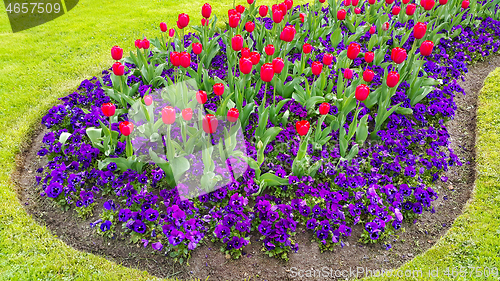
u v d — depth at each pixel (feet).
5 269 10.64
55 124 15.87
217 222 11.76
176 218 11.40
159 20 27.37
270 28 22.30
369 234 11.66
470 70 20.12
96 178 13.34
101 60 22.07
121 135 14.20
